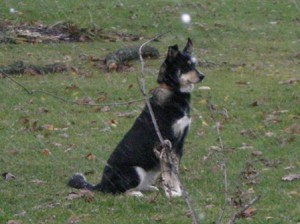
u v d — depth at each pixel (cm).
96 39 2506
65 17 2834
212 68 2123
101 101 1745
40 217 998
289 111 1648
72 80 1945
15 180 1178
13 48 2317
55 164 1277
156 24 2777
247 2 3231
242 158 1297
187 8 3059
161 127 1070
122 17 2864
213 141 1425
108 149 1377
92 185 1112
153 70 2064
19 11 2877
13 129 1511
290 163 1267
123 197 1071
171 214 1000
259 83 1938
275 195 1084
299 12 3072
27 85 1873
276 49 2441
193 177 1188
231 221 800
